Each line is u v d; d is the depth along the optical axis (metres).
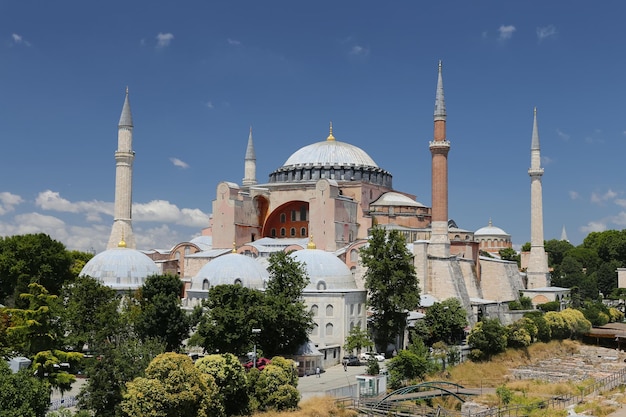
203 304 82.69
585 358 113.31
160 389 55.59
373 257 99.19
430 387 80.12
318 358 87.38
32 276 101.69
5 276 102.31
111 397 57.47
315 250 104.25
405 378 85.81
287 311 82.69
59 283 105.06
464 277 133.50
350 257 123.62
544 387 87.62
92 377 57.41
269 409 65.25
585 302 158.00
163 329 81.75
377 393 78.81
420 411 71.44
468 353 103.62
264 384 66.06
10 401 51.22
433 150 127.25
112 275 100.81
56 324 77.44
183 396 55.91
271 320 80.88
